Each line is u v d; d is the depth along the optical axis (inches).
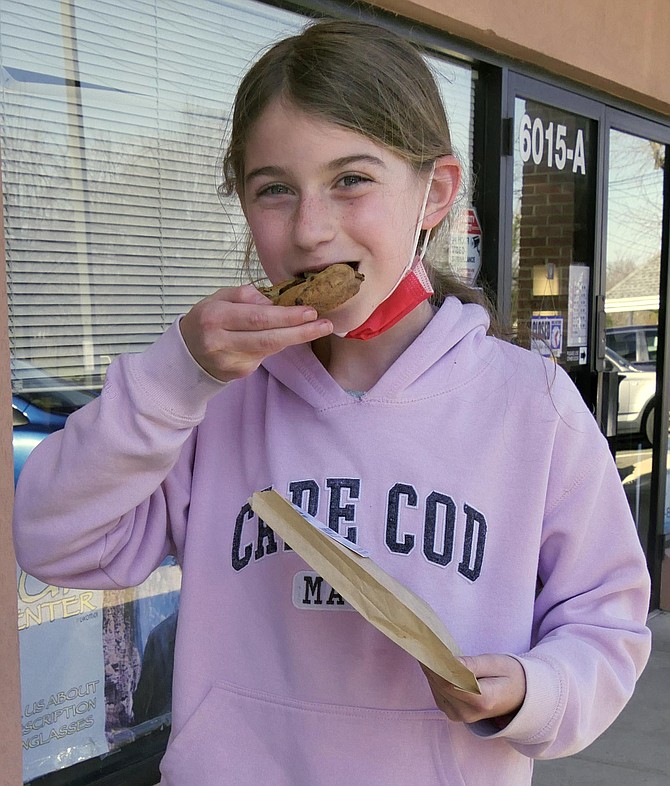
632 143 162.9
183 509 44.4
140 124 91.2
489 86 125.6
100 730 92.6
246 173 40.0
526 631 40.9
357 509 41.2
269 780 39.4
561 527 42.4
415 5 101.6
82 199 87.4
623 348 167.5
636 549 43.5
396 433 42.3
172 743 41.8
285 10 101.1
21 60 81.0
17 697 71.2
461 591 40.4
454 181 43.1
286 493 42.0
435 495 41.1
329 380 43.2
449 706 34.8
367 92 37.7
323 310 35.7
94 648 91.6
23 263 83.5
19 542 39.3
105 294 90.5
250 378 46.8
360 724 38.6
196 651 42.1
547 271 144.3
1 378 67.3
